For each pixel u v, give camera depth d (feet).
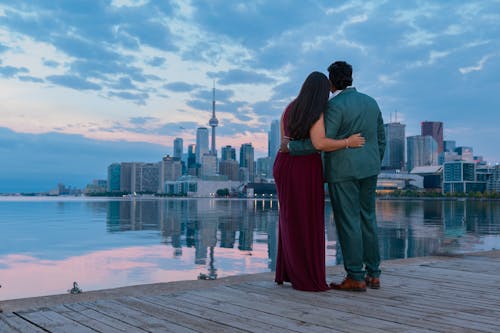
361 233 12.43
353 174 11.98
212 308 10.12
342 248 12.50
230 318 9.21
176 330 8.30
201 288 12.73
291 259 12.41
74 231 123.85
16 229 130.11
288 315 9.48
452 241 95.86
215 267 56.03
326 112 12.24
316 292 12.08
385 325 8.70
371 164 12.18
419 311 9.94
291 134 12.34
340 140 11.88
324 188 12.67
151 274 51.16
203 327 8.50
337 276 15.08
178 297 11.31
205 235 112.78
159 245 87.40
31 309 9.95
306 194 12.31
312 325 8.67
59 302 11.00
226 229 135.54
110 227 141.18
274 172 13.26
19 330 8.30
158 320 9.02
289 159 12.75
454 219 204.64
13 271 53.88
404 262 19.08
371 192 12.53
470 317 9.43
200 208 362.74
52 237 104.94
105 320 9.03
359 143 11.96
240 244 89.71
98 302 10.72
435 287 13.12
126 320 9.03
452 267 17.48
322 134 11.91
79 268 56.13
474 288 13.00
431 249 80.28
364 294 11.91
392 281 14.23
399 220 196.75
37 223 159.84
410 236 111.34
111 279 47.78
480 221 186.70
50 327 8.49
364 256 12.96
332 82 12.71
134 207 382.22
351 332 8.19
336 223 12.57
